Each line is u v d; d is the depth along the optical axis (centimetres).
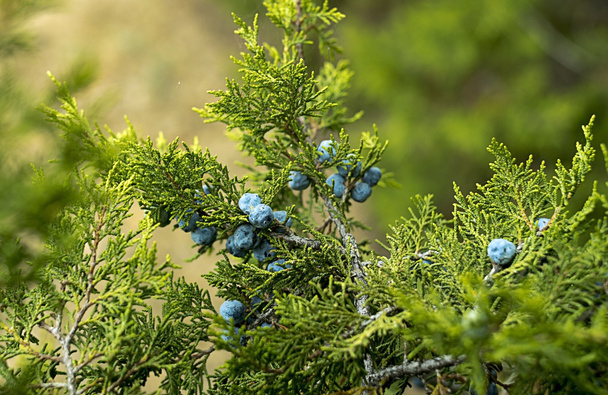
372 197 116
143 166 44
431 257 44
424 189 116
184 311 44
